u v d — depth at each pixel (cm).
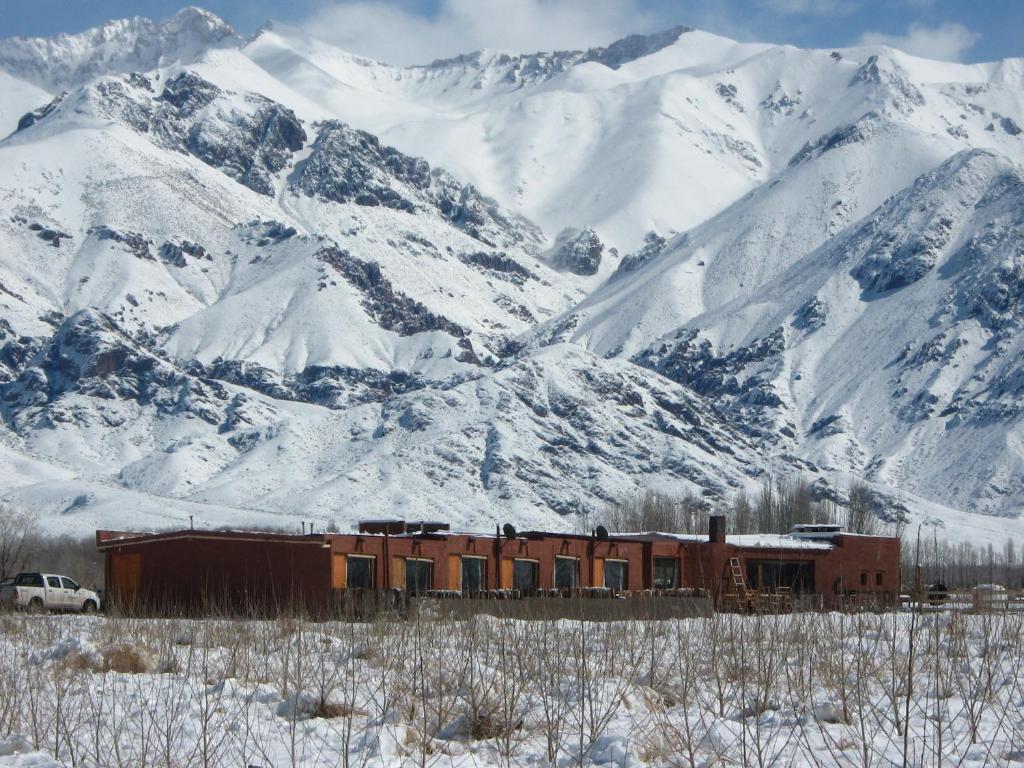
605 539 6850
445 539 6259
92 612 6062
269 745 2102
